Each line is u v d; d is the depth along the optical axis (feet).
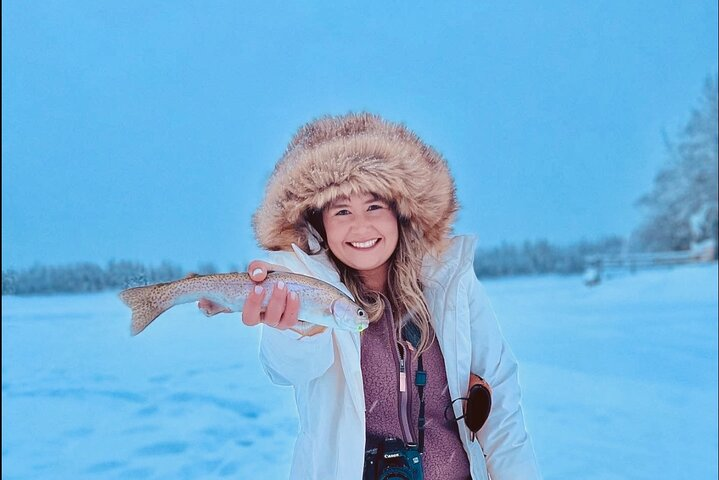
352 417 5.21
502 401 5.90
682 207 100.37
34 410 20.66
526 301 56.80
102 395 22.56
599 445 15.60
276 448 16.46
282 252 5.53
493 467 5.80
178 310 45.16
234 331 37.40
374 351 5.58
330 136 5.69
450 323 5.65
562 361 27.17
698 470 13.87
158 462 15.55
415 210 5.66
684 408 19.25
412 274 5.80
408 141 5.82
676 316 41.60
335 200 5.53
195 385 23.71
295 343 4.96
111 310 50.06
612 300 53.72
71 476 14.76
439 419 5.59
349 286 5.76
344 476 5.16
